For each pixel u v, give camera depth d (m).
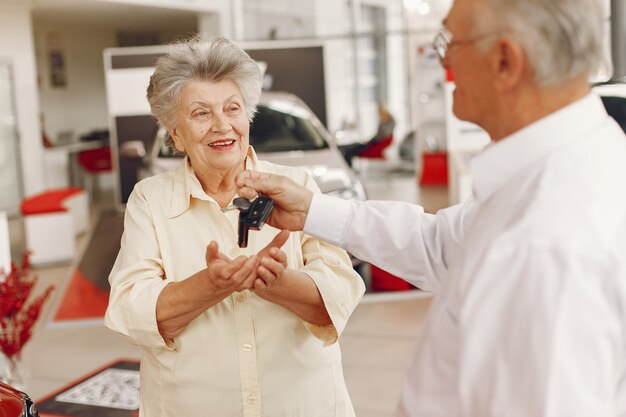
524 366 1.02
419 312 5.62
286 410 1.74
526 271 1.03
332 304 1.67
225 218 1.76
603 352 0.99
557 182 1.07
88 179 13.65
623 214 1.04
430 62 12.03
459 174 5.57
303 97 9.97
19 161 10.99
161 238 1.77
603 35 1.11
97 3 11.09
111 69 9.61
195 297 1.59
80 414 3.92
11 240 9.34
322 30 13.45
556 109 1.12
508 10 1.08
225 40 1.75
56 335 5.41
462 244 1.18
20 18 10.84
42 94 14.57
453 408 1.15
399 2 13.70
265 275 1.52
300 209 1.61
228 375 1.72
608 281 1.00
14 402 1.98
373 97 14.40
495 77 1.13
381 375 4.41
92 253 7.90
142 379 1.82
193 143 1.73
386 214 1.63
